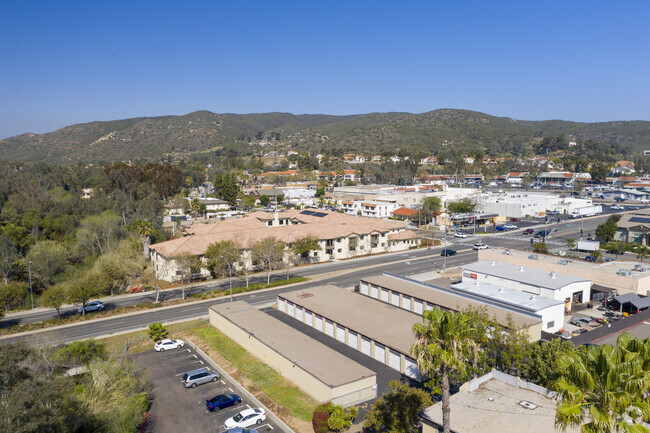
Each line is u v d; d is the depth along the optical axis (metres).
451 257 100.12
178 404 41.28
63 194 160.50
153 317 65.50
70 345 48.19
